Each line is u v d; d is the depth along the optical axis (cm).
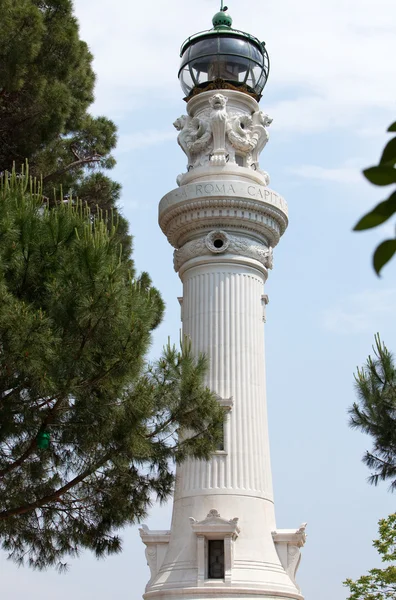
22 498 1862
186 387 1892
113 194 3158
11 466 1803
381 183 476
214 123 3153
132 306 1814
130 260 3045
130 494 1966
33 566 2027
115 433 1762
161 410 1870
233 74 3294
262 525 2788
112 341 1722
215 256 3019
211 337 2939
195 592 2639
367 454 2258
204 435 1964
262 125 3247
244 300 3000
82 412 1750
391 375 2256
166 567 2753
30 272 1775
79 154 3181
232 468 2814
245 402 2889
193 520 2709
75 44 2767
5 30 2470
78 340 1711
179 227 3084
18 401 1742
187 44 3384
